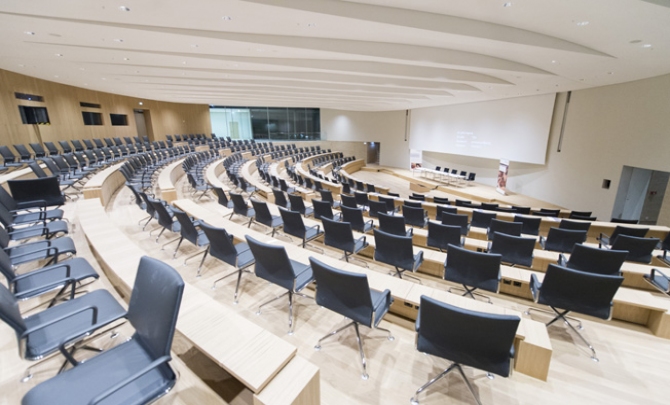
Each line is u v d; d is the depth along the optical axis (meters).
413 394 2.16
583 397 2.17
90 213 4.39
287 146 19.77
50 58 6.68
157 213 4.52
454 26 4.53
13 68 7.84
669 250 4.17
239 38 5.31
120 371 1.57
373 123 19.92
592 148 8.61
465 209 6.48
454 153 14.23
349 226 3.71
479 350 1.89
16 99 9.19
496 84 8.37
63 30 4.70
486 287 2.94
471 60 6.36
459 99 12.31
